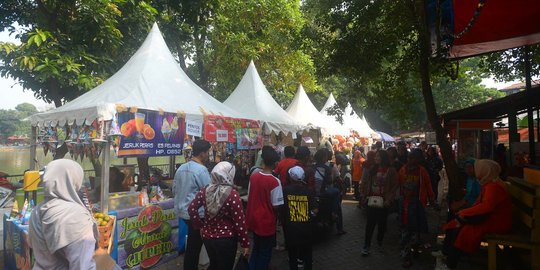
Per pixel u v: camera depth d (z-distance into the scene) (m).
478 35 4.29
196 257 4.70
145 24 10.37
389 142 28.33
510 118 9.87
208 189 3.82
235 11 15.83
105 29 8.88
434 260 5.79
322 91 25.25
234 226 3.76
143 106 5.59
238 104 9.90
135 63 6.88
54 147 5.92
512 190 4.88
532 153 8.77
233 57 16.03
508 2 3.44
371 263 5.75
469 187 5.50
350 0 8.44
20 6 9.87
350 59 8.55
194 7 11.48
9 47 7.96
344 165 12.17
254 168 7.50
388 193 5.79
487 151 10.48
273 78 19.11
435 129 7.44
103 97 5.73
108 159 4.98
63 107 6.16
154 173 7.88
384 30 8.59
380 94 9.66
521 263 4.52
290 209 4.64
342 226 8.12
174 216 5.89
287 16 16.81
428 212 9.49
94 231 2.57
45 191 2.32
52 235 2.21
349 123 20.14
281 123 9.23
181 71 7.54
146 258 5.36
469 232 4.34
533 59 9.98
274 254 6.21
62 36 8.73
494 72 11.09
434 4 4.04
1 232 6.20
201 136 6.45
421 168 5.68
